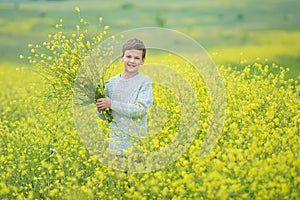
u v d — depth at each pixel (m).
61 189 5.70
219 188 5.21
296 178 5.20
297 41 24.95
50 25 28.72
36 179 6.04
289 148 5.94
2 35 26.45
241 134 6.27
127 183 5.79
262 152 5.88
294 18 30.05
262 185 5.22
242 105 7.20
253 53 22.22
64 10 32.62
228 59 20.44
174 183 5.26
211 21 29.98
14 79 14.49
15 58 22.48
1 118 9.99
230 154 5.52
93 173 6.36
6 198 5.62
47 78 6.91
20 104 10.36
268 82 7.94
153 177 5.72
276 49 22.92
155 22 29.08
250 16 30.95
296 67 19.56
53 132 7.40
